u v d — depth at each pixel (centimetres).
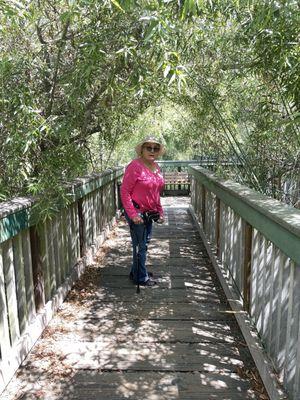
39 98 244
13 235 196
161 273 347
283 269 168
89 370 200
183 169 876
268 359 186
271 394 171
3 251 194
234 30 256
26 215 213
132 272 328
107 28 206
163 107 478
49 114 245
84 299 292
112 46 216
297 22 169
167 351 218
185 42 240
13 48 224
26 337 212
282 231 158
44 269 254
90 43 202
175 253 407
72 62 239
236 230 271
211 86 313
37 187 212
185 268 360
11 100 200
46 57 246
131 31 206
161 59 186
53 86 237
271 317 184
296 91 223
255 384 188
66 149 235
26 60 215
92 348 222
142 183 295
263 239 201
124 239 472
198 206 524
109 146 462
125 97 293
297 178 284
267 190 303
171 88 334
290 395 158
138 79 217
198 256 397
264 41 212
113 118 342
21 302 214
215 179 324
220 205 337
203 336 235
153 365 205
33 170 239
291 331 157
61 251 291
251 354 209
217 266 330
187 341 229
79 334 238
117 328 246
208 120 354
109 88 239
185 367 203
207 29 251
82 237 356
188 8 160
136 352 217
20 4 163
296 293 152
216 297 295
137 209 304
